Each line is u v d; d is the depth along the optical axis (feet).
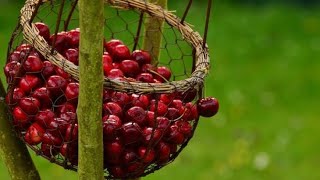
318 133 11.66
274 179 10.30
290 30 16.70
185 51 9.57
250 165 10.58
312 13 17.93
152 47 4.98
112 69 4.62
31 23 4.36
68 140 4.23
